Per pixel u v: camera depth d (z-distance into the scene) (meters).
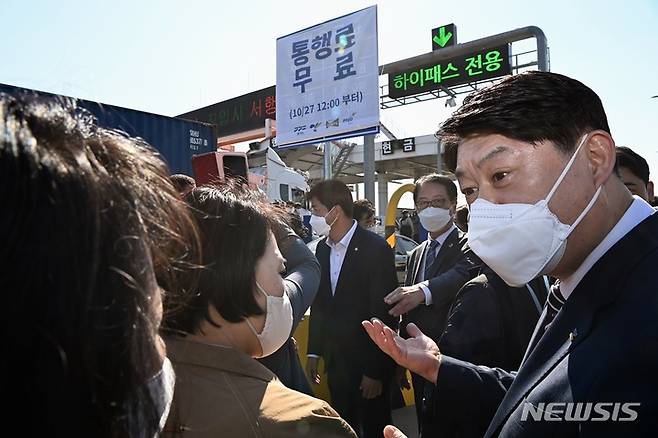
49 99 0.54
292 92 7.43
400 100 14.66
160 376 0.61
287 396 0.93
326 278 3.14
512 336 1.77
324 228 3.13
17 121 0.45
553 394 0.80
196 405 0.86
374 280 2.91
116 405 0.47
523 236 0.94
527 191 0.92
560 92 0.90
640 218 0.92
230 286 1.01
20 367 0.39
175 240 0.67
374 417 2.89
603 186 0.93
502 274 1.04
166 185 0.64
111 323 0.46
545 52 8.78
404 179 29.72
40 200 0.41
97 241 0.44
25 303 0.39
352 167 23.67
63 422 0.41
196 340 0.99
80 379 0.42
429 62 10.77
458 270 2.63
